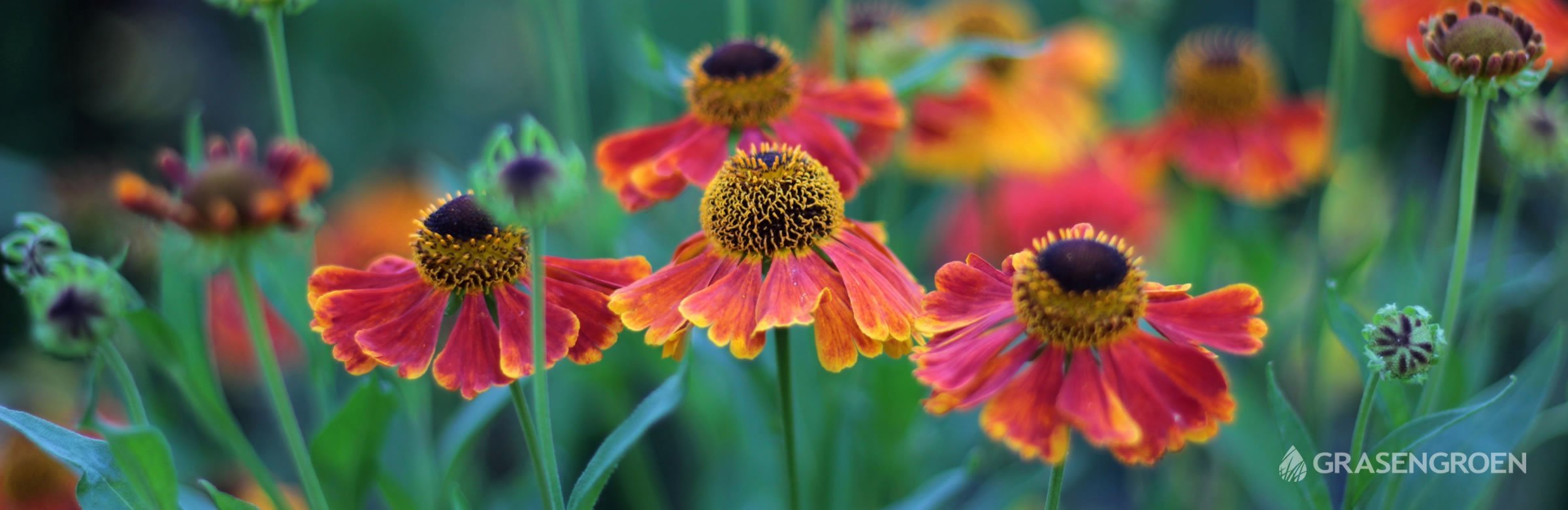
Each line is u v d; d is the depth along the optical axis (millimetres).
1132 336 460
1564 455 651
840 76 596
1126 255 466
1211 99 722
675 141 543
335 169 975
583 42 960
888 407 602
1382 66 733
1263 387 628
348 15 991
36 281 458
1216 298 466
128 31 960
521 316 481
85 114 937
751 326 479
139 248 581
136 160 952
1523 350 661
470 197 489
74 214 792
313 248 542
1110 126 917
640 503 624
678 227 658
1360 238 679
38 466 589
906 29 666
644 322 479
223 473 610
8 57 889
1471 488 520
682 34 980
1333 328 503
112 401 651
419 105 1019
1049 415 452
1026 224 779
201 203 459
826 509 595
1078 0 1052
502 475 763
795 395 595
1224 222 749
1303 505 573
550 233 645
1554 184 645
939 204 889
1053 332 458
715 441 647
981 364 458
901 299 482
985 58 738
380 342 479
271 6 526
